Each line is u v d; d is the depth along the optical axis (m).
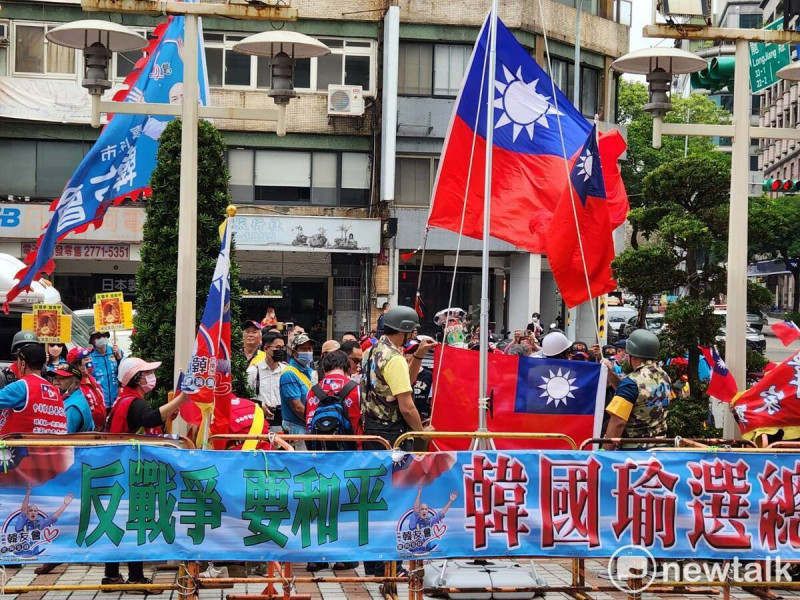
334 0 30.22
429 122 30.23
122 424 8.03
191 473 7.05
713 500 7.59
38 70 28.52
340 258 30.92
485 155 9.70
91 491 6.96
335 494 7.18
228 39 29.83
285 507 7.13
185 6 9.19
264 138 30.11
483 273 8.82
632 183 53.09
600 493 7.48
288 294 30.88
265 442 8.85
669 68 9.49
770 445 8.18
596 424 8.80
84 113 28.58
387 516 7.23
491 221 9.66
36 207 28.11
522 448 8.70
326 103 30.33
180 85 10.93
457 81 30.41
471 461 7.36
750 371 13.80
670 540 7.54
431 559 7.44
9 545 6.85
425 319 31.52
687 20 9.54
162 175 10.72
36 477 6.89
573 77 32.41
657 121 9.57
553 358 9.02
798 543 7.65
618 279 14.25
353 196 30.77
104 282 29.23
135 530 6.99
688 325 13.27
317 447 8.97
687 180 13.95
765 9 83.12
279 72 9.38
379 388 8.31
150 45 11.07
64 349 12.49
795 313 46.56
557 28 31.47
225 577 7.89
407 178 30.39
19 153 28.67
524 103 9.92
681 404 12.91
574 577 7.98
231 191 30.08
